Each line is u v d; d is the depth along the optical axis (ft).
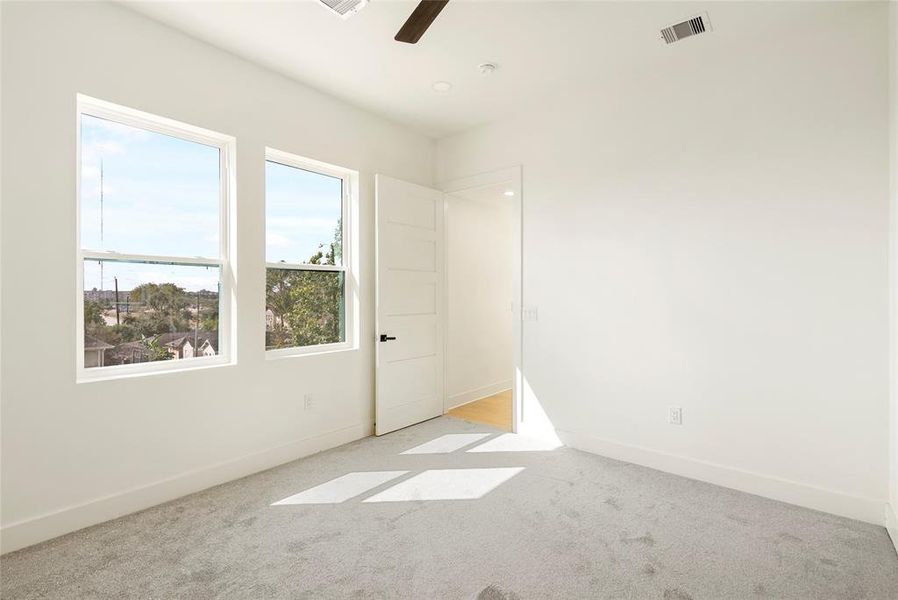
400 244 12.83
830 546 6.85
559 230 11.54
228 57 9.31
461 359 15.92
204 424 8.92
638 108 10.22
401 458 10.59
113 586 5.93
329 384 11.32
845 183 7.83
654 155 10.01
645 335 10.15
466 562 6.47
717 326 9.19
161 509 8.02
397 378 12.78
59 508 7.13
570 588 5.90
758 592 5.82
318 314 11.47
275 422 10.13
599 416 10.88
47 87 7.02
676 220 9.71
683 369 9.62
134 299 8.27
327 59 9.56
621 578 6.10
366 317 12.35
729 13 7.85
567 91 11.09
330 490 8.83
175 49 8.48
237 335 9.48
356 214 12.08
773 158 8.54
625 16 7.96
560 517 7.77
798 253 8.30
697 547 6.84
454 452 10.98
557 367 11.62
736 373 8.96
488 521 7.63
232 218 9.51
